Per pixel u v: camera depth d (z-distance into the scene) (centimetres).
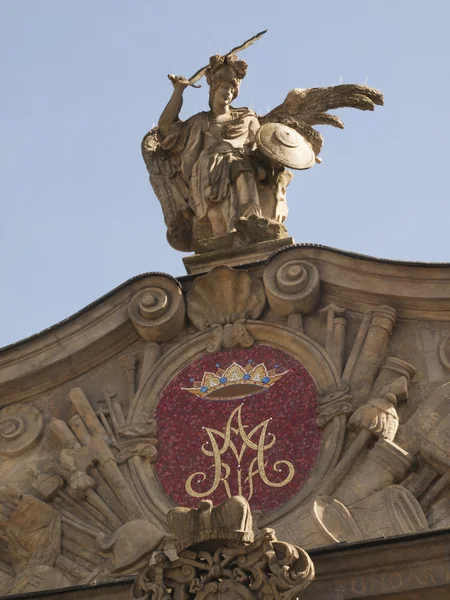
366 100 5234
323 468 4228
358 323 4528
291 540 4106
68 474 4422
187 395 4506
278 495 4234
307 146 5075
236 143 5141
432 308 4462
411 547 3922
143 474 4369
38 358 4653
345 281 4538
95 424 4516
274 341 4541
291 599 3784
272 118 5253
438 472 4181
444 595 3894
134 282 4700
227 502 3884
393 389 4312
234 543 3862
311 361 4462
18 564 4325
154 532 4225
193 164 5141
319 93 5247
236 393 4469
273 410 4406
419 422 4250
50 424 4566
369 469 4200
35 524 4356
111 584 4047
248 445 4350
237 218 4909
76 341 4653
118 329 4662
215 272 4644
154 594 3878
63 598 4075
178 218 5128
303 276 4550
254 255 4825
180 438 4422
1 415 4650
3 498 4450
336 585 3925
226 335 4572
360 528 4094
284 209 5062
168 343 4656
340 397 4344
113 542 4234
